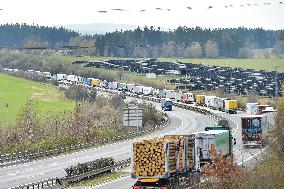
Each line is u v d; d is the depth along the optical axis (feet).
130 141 549.95
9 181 331.77
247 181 257.55
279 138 389.39
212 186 255.91
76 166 342.03
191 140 303.89
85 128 565.53
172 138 291.99
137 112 586.04
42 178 342.64
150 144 272.92
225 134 345.31
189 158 299.17
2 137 529.86
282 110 467.93
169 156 274.98
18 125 583.17
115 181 335.26
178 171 284.61
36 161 426.10
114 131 585.63
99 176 355.36
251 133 465.47
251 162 370.12
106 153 467.93
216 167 256.11
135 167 274.36
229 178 253.24
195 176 296.71
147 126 646.33
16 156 431.02
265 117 476.95
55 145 486.38
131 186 313.73
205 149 321.73
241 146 480.23
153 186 271.08
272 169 298.97
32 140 508.94
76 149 493.77
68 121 627.87
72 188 307.17
